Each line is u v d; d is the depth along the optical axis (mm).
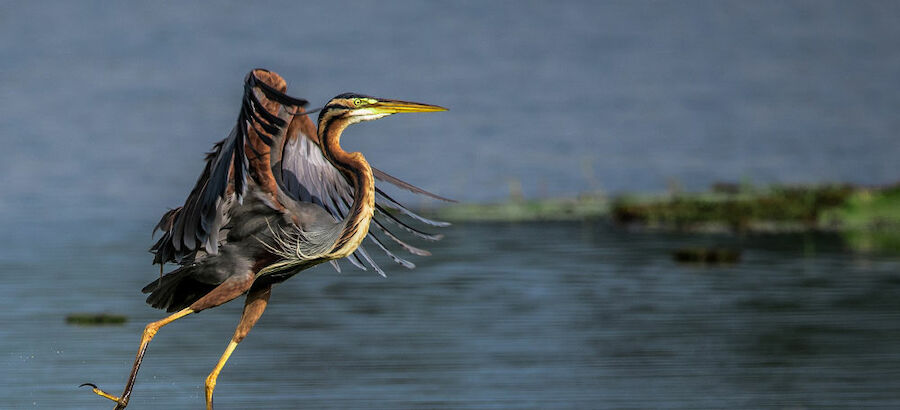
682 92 44906
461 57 54250
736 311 15023
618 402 11359
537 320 14648
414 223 22109
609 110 40188
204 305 7621
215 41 58469
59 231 21344
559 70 50750
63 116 37500
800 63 53344
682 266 17812
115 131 34750
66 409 11188
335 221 7895
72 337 13805
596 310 15148
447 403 11406
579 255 18766
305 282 17234
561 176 28297
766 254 18641
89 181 27297
